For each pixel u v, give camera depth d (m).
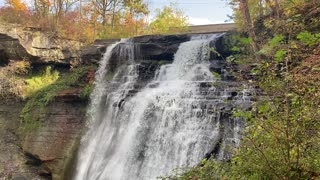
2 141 18.19
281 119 3.66
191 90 15.85
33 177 17.12
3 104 19.64
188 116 14.63
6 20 21.31
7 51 20.09
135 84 18.91
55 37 21.41
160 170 14.34
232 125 12.73
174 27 35.53
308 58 6.08
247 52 14.02
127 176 15.12
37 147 17.50
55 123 18.02
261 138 3.92
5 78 20.00
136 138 15.94
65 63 21.75
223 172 5.62
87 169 16.39
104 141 16.97
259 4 17.70
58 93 18.70
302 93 3.79
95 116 18.22
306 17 11.62
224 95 14.51
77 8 30.05
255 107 4.09
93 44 22.70
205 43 19.02
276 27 13.44
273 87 3.88
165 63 20.08
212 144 12.98
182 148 14.12
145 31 36.00
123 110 17.19
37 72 21.50
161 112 15.70
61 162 17.00
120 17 35.78
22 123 18.55
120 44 21.56
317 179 3.62
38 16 22.72
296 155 3.63
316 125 3.57
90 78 20.33
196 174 6.39
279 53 4.18
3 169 17.03
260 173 3.87
